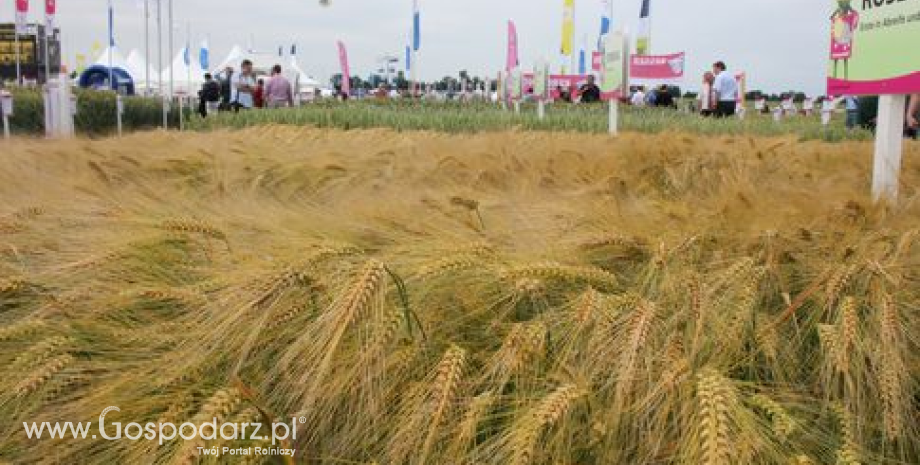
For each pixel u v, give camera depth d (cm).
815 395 203
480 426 186
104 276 238
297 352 185
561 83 4025
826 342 193
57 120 1227
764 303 231
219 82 2173
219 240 254
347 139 568
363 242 250
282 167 397
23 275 237
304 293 199
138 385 194
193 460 155
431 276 207
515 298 210
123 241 246
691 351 191
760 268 218
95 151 426
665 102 2220
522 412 180
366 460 185
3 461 191
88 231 276
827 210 271
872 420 195
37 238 271
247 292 192
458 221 262
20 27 1886
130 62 3656
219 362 200
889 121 352
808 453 183
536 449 175
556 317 207
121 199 314
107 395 191
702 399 159
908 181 379
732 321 206
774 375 202
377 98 2962
